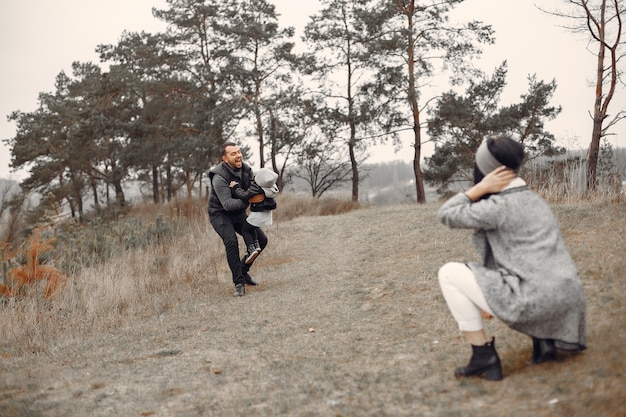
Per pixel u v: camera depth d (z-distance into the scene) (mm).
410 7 25781
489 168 3086
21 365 4867
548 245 2912
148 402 3580
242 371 4078
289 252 10570
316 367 3955
